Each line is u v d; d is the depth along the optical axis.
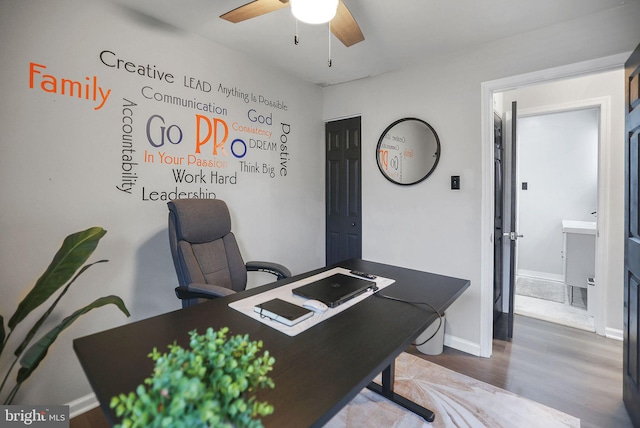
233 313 1.29
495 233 2.81
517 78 2.16
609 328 2.64
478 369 2.17
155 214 2.03
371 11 1.87
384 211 2.89
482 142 2.32
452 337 2.50
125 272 1.91
